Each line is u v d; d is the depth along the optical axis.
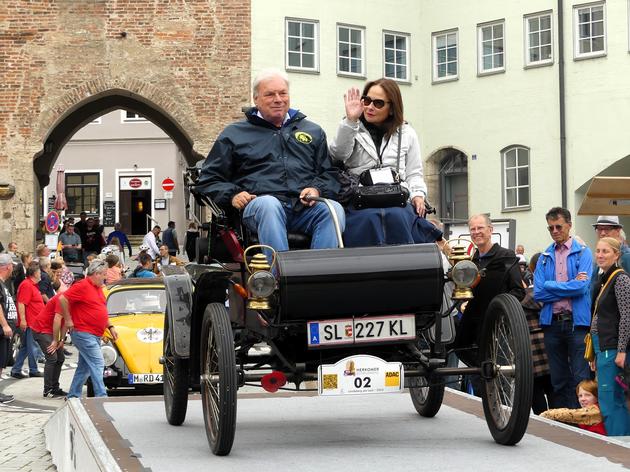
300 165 7.98
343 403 10.13
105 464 6.76
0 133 34.28
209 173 8.05
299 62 35.53
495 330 7.43
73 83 34.47
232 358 7.02
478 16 36.94
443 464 6.70
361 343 7.16
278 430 8.42
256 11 34.75
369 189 7.82
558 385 11.24
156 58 34.56
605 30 34.62
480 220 10.48
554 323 11.16
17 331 23.36
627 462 6.68
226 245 8.34
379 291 7.07
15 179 34.22
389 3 37.38
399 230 7.73
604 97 34.62
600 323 9.89
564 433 7.84
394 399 10.34
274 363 7.84
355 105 8.11
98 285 15.73
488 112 36.81
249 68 34.69
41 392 19.20
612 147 34.50
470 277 7.09
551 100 35.56
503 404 7.41
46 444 12.70
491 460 6.82
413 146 8.41
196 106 34.59
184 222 61.19
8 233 34.06
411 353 7.55
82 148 61.56
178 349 8.11
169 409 9.00
